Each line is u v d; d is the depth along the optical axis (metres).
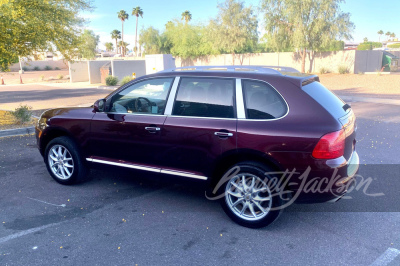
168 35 46.44
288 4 30.62
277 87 4.10
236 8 36.97
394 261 3.52
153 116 4.70
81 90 24.81
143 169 4.82
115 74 30.00
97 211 4.72
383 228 4.19
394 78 24.83
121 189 5.50
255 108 4.14
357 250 3.73
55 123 5.50
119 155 5.01
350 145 4.09
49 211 4.71
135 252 3.72
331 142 3.76
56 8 10.41
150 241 3.95
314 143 3.78
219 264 3.50
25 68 61.41
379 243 3.86
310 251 3.72
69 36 11.38
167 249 3.78
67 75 45.03
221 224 4.34
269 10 32.22
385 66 32.78
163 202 5.01
